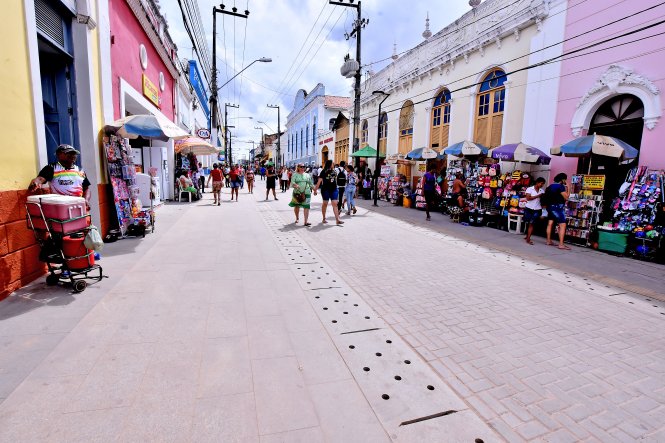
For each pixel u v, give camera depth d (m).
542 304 4.25
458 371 2.76
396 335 3.30
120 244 6.18
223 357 2.74
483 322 3.68
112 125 6.28
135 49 8.60
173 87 14.34
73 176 4.40
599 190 7.66
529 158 8.64
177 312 3.49
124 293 3.92
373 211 12.59
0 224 3.62
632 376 2.80
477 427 2.16
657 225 6.54
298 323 3.41
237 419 2.10
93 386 2.33
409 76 15.38
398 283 4.81
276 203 13.77
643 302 4.47
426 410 2.29
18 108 3.93
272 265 5.26
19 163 3.94
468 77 11.97
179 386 2.37
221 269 4.94
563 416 2.30
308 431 2.04
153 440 1.91
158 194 11.55
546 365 2.91
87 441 1.88
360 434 2.04
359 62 16.69
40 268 4.34
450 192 11.52
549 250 7.20
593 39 7.93
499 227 9.61
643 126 7.12
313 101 34.44
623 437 2.14
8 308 3.46
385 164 17.83
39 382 2.34
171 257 5.45
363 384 2.52
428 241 7.61
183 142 13.41
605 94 7.75
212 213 10.44
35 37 4.24
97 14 6.07
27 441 1.86
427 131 14.37
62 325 3.14
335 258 5.96
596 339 3.40
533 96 9.45
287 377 2.54
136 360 2.64
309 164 35.22
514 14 9.91
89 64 5.75
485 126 11.47
